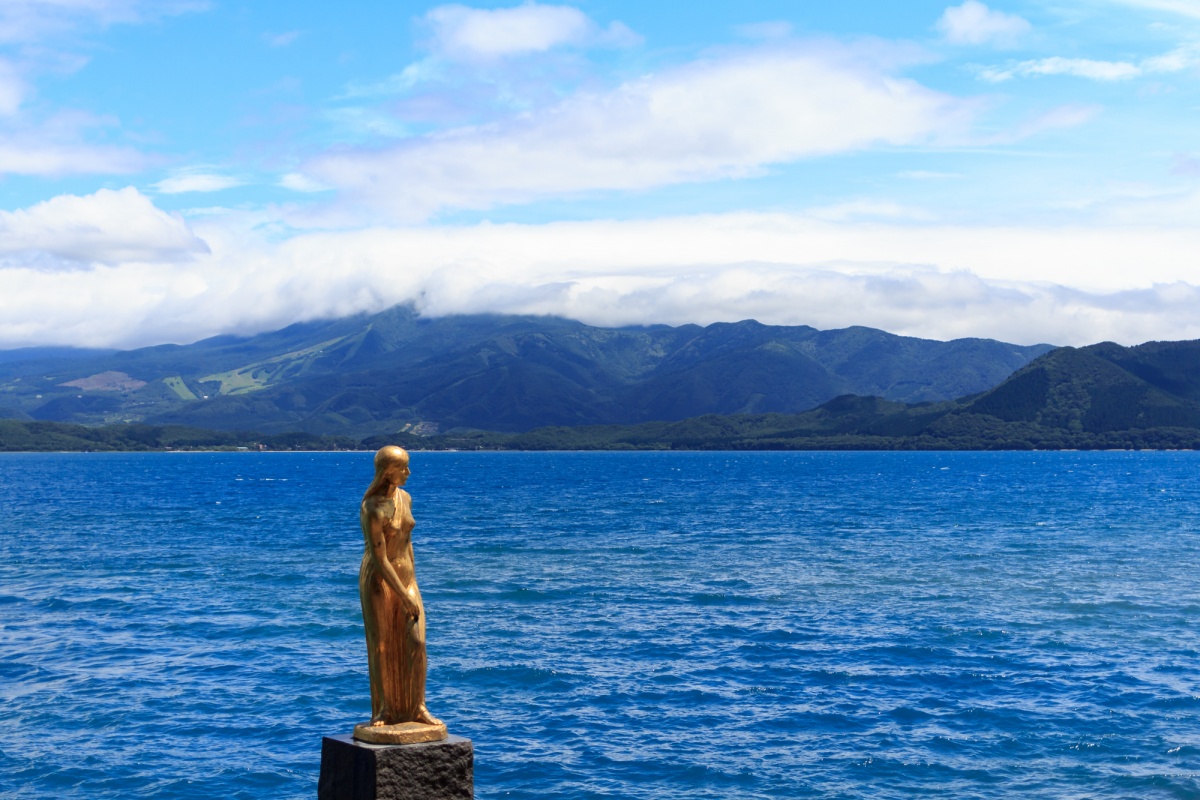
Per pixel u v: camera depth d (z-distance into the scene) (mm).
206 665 34500
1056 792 23922
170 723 28562
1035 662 34812
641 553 66812
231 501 132125
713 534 80562
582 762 25859
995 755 26172
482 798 23750
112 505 122562
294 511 111750
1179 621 41531
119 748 26719
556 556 65250
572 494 146125
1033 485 167375
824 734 27828
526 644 37781
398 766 10102
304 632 39594
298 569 58344
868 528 85562
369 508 10453
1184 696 30625
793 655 36062
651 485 175250
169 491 160000
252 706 30031
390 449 10484
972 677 33062
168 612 44031
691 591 50000
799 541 74562
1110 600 46656
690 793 24016
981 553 66062
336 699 30688
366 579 10562
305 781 24703
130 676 33125
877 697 31016
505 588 51031
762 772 25156
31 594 49219
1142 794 23703
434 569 58625
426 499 133875
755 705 30297
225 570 58031
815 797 23750
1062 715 29109
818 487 163625
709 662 35156
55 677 33031
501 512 107875
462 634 39562
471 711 29812
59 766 25484
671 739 27500
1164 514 100750
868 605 45781
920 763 25656
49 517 101688
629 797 23812
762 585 51938
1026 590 49875
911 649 36781
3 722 28641
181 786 24359
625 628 40750
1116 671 33500
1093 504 117125
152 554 66812
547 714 29531
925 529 84375
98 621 42062
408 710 10617
